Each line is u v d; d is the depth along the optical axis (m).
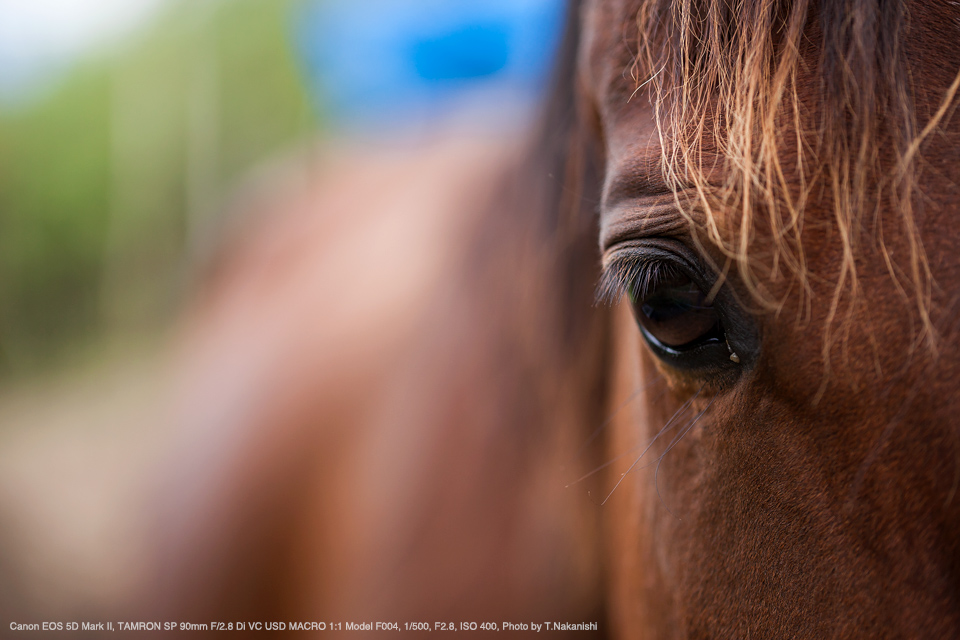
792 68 0.70
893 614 0.70
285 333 1.66
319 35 3.65
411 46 2.68
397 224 1.67
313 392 1.44
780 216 0.70
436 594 1.06
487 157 1.54
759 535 0.73
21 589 3.07
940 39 0.70
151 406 4.56
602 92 0.80
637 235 0.74
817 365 0.71
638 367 0.81
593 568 0.96
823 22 0.71
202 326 2.23
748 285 0.71
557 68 0.96
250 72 4.57
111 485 3.97
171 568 1.55
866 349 0.70
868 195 0.70
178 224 5.08
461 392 1.12
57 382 5.35
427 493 1.11
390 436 1.22
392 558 1.12
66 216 5.48
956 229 0.69
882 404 0.70
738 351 0.73
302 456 1.40
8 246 5.45
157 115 5.15
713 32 0.72
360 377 1.37
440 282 1.31
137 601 1.75
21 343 5.44
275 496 1.41
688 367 0.75
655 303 0.75
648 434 0.81
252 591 1.43
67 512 3.73
